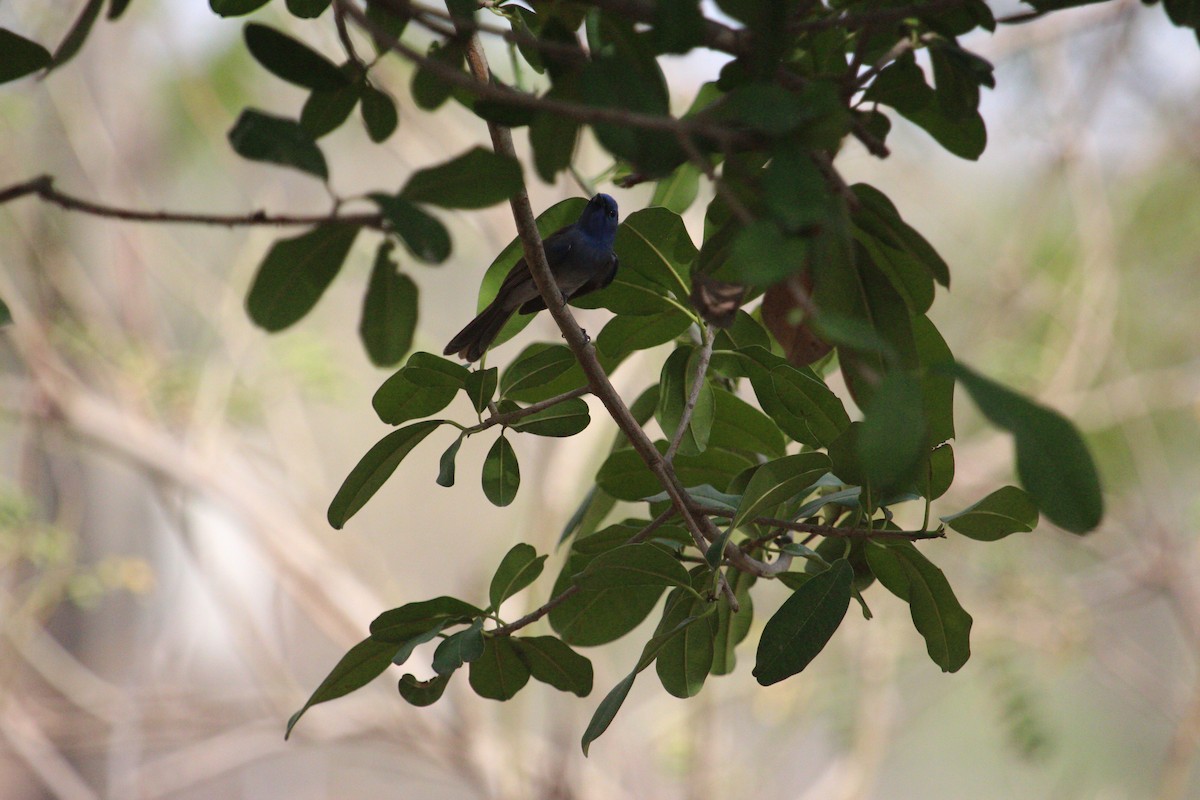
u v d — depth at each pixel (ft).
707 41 8.10
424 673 43.29
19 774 44.52
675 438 11.44
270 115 8.10
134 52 45.42
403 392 11.52
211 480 42.91
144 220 8.23
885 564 11.24
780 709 42.55
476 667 11.69
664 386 12.50
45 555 38.86
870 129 11.50
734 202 7.11
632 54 8.29
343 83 9.27
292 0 11.57
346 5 7.36
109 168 44.24
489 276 12.53
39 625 42.04
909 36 10.71
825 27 8.66
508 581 11.39
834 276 8.27
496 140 9.48
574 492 39.45
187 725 45.14
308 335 44.09
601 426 39.75
